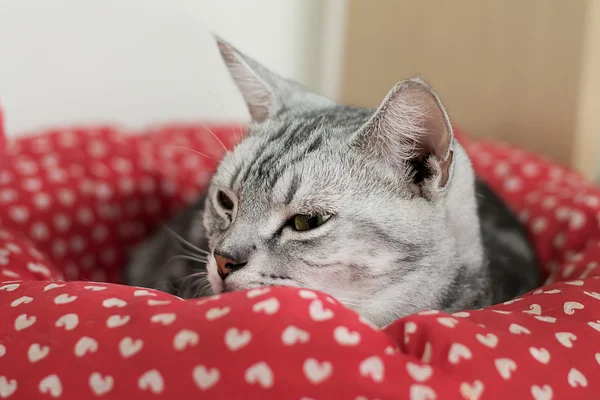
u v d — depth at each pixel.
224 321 0.72
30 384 0.77
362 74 2.36
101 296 0.84
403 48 2.25
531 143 2.03
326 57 2.39
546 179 1.71
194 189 1.79
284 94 1.22
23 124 1.80
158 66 2.00
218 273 0.96
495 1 2.02
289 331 0.70
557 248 1.46
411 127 0.95
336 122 1.07
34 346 0.80
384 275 0.99
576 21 1.85
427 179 0.98
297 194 0.95
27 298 0.88
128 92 1.96
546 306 0.93
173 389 0.71
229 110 2.18
